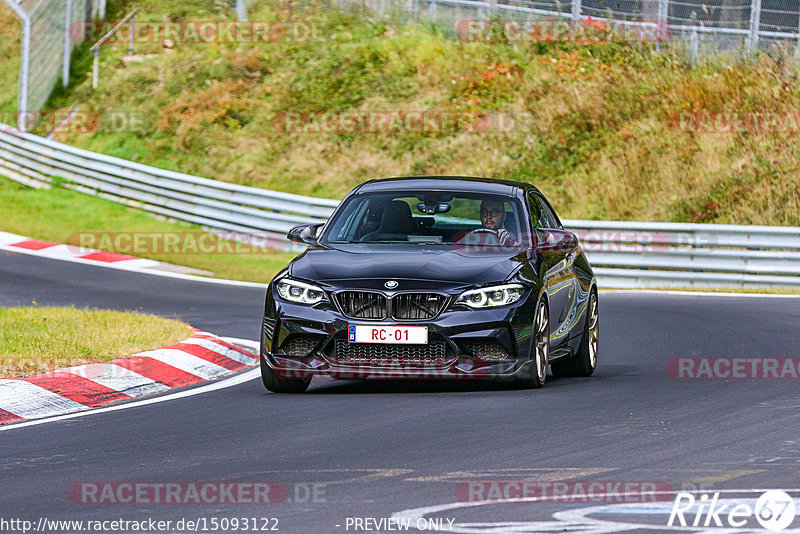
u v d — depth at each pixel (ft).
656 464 77.61
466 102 349.82
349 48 378.53
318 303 108.17
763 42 370.32
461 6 389.39
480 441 86.17
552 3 386.32
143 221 291.79
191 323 166.09
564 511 64.85
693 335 158.20
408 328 105.81
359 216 121.19
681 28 375.04
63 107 364.99
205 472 76.89
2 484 74.18
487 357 107.34
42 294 199.41
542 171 322.14
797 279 234.99
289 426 94.48
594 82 352.69
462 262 111.04
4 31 413.59
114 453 84.33
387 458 80.53
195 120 350.23
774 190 306.35
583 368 127.13
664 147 325.83
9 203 304.50
